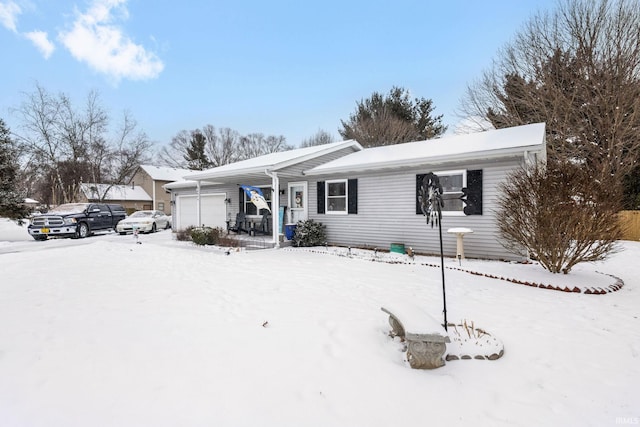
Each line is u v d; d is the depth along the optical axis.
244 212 14.42
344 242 11.29
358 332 3.66
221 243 11.70
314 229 11.38
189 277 6.66
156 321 4.09
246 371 2.87
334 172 10.91
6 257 9.45
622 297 5.20
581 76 15.85
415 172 9.60
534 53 17.69
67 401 2.45
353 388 2.63
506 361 3.06
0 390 2.58
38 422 2.21
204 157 47.56
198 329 3.81
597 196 5.96
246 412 2.34
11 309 4.58
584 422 2.26
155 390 2.59
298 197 12.76
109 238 15.08
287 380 2.73
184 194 17.17
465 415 2.33
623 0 14.88
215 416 2.29
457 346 3.25
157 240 14.12
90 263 8.44
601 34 15.46
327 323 3.94
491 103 20.14
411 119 26.67
